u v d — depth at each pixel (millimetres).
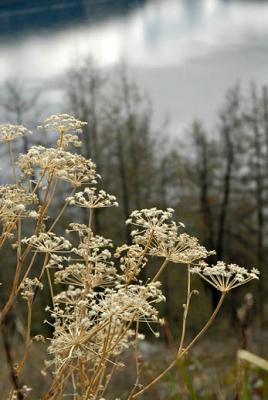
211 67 89125
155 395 3312
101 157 49469
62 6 148500
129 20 130875
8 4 156500
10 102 47031
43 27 128000
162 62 94688
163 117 66500
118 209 47719
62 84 55375
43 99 62531
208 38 110312
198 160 49969
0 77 83188
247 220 51219
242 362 2650
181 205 48156
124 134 50062
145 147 50094
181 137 55062
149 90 78812
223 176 50531
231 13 134500
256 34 109625
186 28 121625
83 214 35750
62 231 24203
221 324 42344
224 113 52000
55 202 25281
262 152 50625
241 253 51250
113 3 150375
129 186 48250
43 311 32906
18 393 2066
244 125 51250
